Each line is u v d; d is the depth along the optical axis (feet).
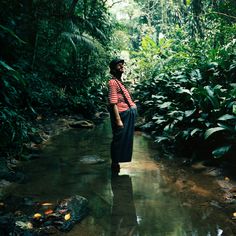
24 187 10.23
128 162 13.28
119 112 12.25
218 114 13.53
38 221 7.73
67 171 12.00
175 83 21.53
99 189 10.22
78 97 28.14
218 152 11.48
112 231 7.47
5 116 12.00
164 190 10.10
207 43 31.17
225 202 8.99
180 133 14.92
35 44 22.12
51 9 25.07
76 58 29.09
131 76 52.85
